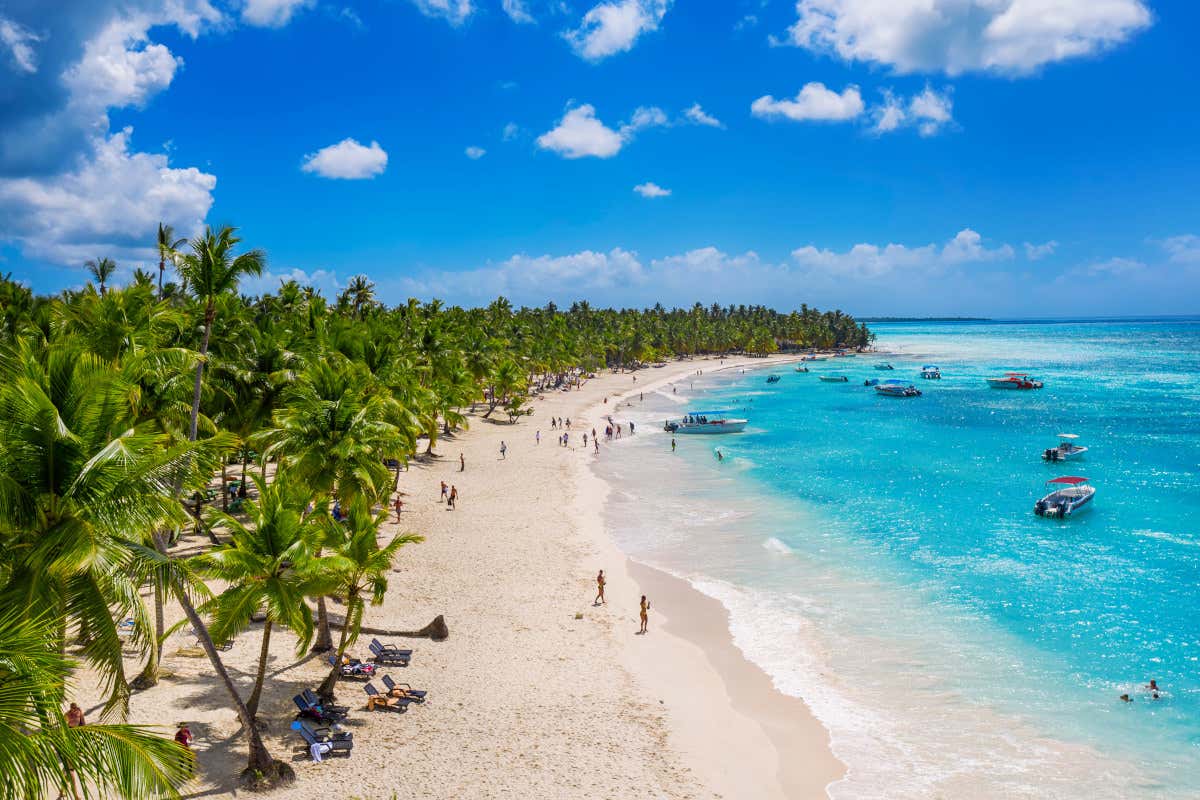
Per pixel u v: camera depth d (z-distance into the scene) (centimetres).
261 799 1812
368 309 11200
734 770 2083
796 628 3125
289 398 3741
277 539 2027
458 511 4941
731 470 6669
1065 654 2891
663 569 3881
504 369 9912
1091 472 6500
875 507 5281
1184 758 2177
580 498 5478
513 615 3170
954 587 3634
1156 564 3981
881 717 2411
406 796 1872
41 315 4044
